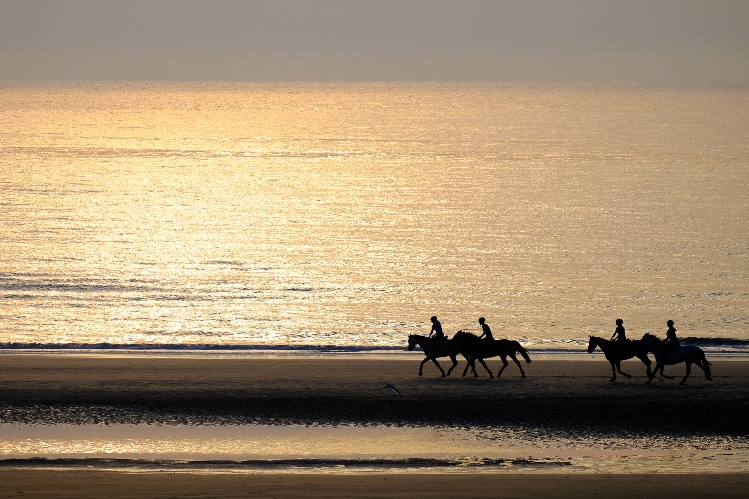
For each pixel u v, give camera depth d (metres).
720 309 50.31
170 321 46.41
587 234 78.31
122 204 98.00
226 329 44.94
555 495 18.36
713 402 28.67
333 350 39.84
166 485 19.00
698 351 31.38
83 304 49.88
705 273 60.66
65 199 99.88
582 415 27.30
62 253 65.88
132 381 31.08
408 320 47.69
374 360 36.00
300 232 80.19
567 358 38.19
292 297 53.03
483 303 52.09
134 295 52.53
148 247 70.25
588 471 21.77
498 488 18.94
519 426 26.28
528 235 78.00
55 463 21.91
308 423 26.52
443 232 79.94
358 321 47.25
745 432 25.75
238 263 64.12
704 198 102.88
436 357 32.44
